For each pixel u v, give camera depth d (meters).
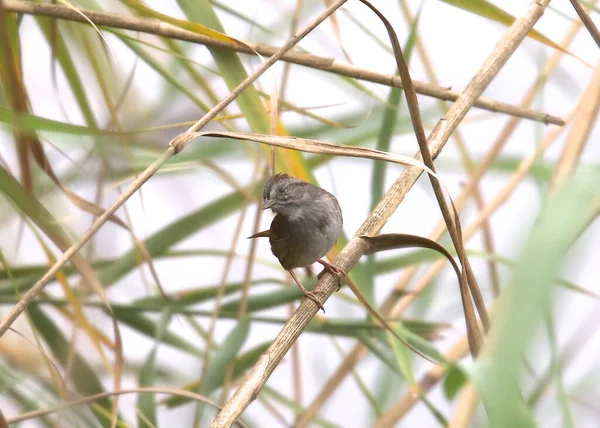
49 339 8.96
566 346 8.87
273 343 8.79
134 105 9.04
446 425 8.91
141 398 8.92
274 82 8.84
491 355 5.97
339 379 9.00
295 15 8.95
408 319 9.01
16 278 8.98
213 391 8.91
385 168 8.91
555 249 5.48
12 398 8.95
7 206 8.98
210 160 8.99
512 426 6.18
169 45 8.94
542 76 8.91
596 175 6.54
